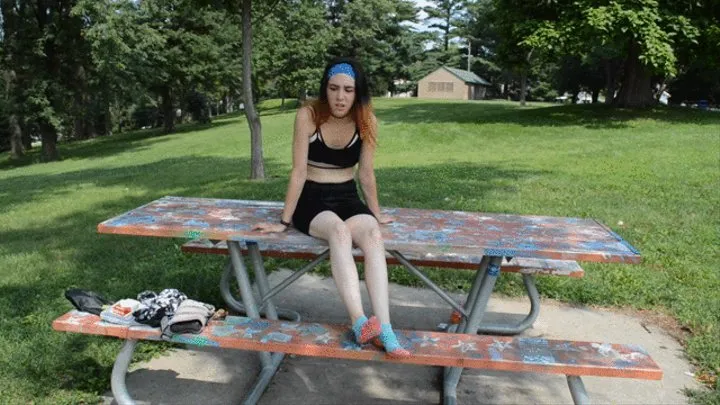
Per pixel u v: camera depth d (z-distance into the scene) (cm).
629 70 2397
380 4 4769
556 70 5466
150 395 348
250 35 1106
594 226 387
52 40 2450
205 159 1786
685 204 841
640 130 1838
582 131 1875
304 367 386
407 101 4431
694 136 1652
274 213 398
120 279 532
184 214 390
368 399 349
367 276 307
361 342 289
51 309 457
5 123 3794
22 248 664
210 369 380
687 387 365
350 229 325
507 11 2345
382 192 925
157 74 2972
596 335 439
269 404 341
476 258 434
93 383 352
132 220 369
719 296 495
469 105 3466
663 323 460
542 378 377
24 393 339
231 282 528
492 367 282
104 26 2220
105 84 2642
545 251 319
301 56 3959
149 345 403
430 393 357
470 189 961
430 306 491
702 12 2066
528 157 1430
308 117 344
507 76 6938
